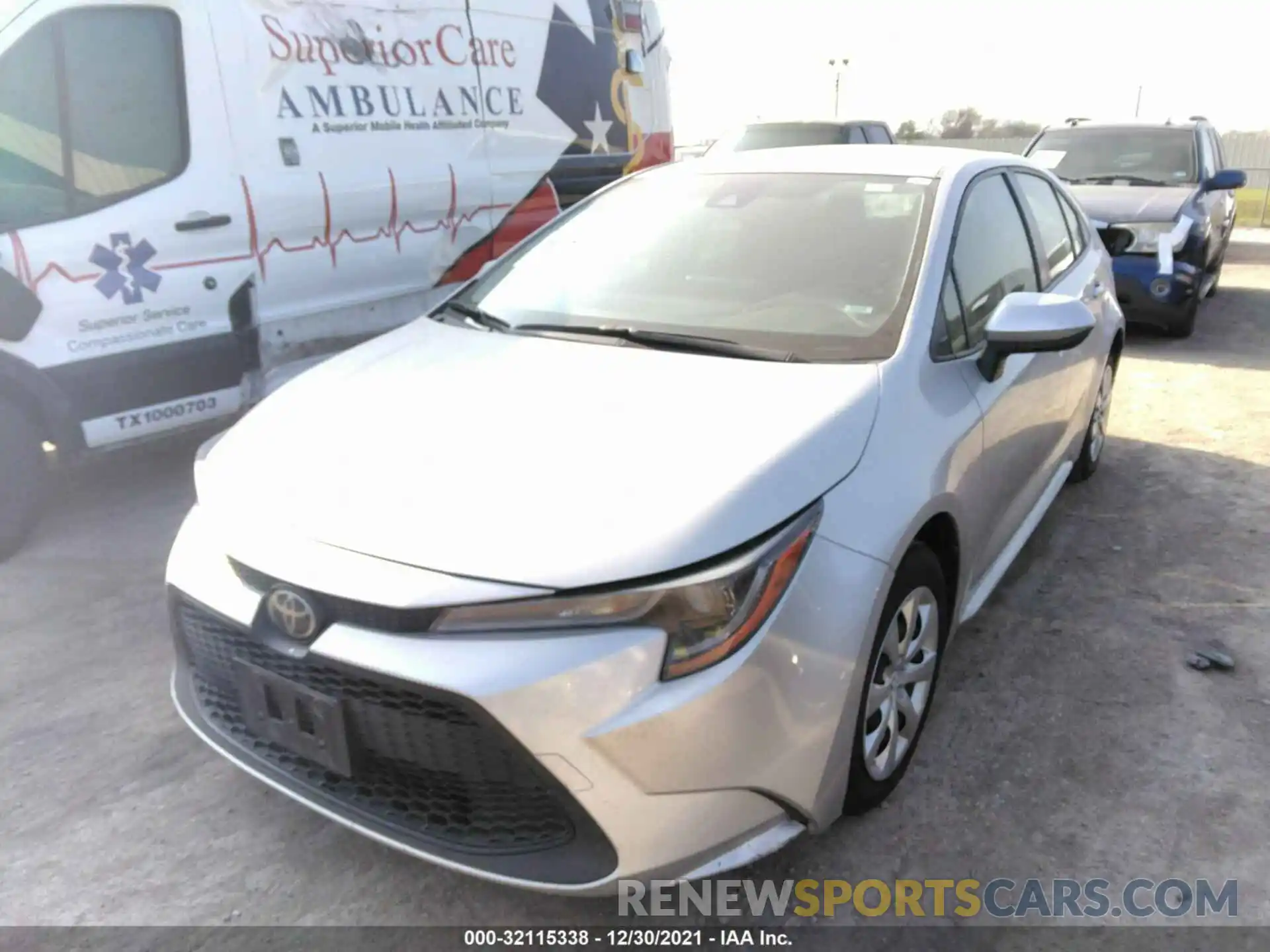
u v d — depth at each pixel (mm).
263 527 2154
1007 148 26594
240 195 4547
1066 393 3727
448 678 1868
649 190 3549
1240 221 18938
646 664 1895
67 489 4828
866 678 2225
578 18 6469
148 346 4289
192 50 4332
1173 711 3010
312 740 2117
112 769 2768
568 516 2006
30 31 3838
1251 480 4879
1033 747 2840
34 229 3893
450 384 2637
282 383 4891
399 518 2064
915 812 2582
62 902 2299
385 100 5184
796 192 3271
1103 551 4098
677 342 2746
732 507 2012
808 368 2541
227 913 2275
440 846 2043
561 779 1890
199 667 2408
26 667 3270
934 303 2754
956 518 2588
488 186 5852
